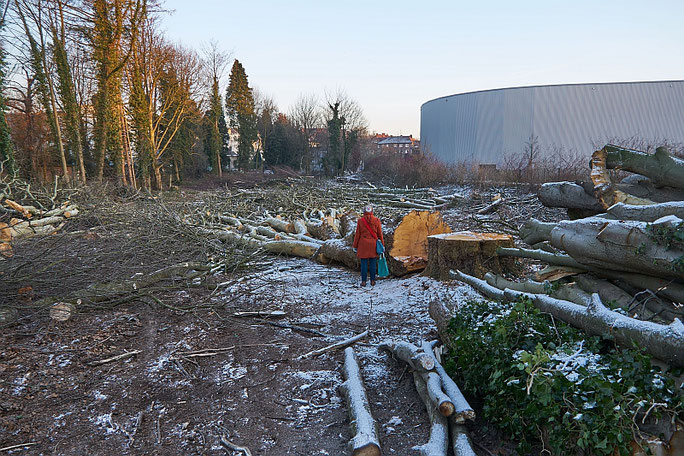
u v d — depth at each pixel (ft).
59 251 23.15
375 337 15.99
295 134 181.06
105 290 19.44
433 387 10.21
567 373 8.70
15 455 9.27
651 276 10.97
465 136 131.13
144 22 78.69
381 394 11.94
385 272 22.81
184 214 45.39
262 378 13.10
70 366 13.56
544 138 113.70
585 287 12.96
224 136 165.27
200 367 13.85
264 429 10.46
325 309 19.66
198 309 19.44
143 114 89.15
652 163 14.17
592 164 15.88
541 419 8.63
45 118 72.69
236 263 27.20
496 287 17.04
